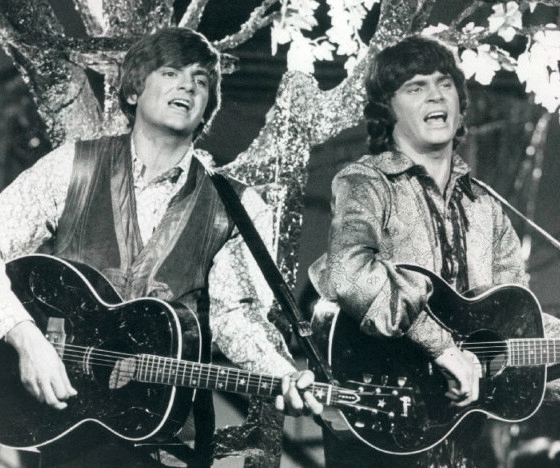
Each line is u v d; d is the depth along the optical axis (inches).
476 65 274.4
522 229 294.4
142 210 222.1
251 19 261.4
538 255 294.0
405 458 232.8
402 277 226.1
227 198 224.8
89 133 253.8
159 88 222.2
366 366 227.3
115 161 223.3
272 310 258.5
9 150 254.7
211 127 273.1
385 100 247.8
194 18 261.1
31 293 214.7
